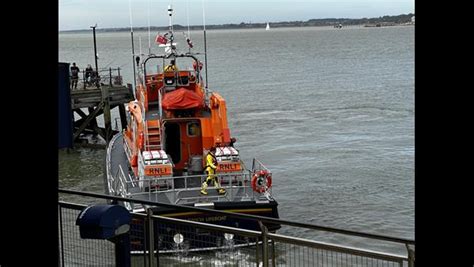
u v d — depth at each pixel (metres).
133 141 15.53
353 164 24.81
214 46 175.00
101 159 26.78
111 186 15.00
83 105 30.64
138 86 17.45
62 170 24.92
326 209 18.64
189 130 15.05
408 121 36.00
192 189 12.77
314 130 33.62
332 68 82.62
